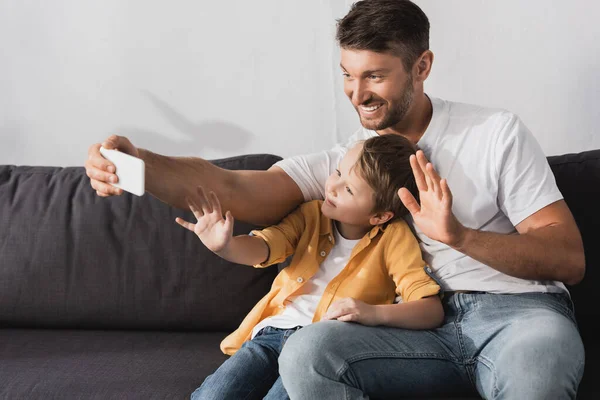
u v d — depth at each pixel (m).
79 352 1.72
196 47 2.21
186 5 2.20
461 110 1.65
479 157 1.59
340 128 2.20
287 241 1.66
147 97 2.24
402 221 1.64
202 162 1.65
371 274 1.59
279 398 1.42
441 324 1.52
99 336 1.84
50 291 1.87
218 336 1.85
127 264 1.87
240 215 1.66
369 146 1.60
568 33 2.06
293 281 1.63
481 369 1.41
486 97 2.13
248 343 1.58
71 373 1.59
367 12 1.54
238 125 2.23
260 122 2.23
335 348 1.36
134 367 1.62
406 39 1.54
